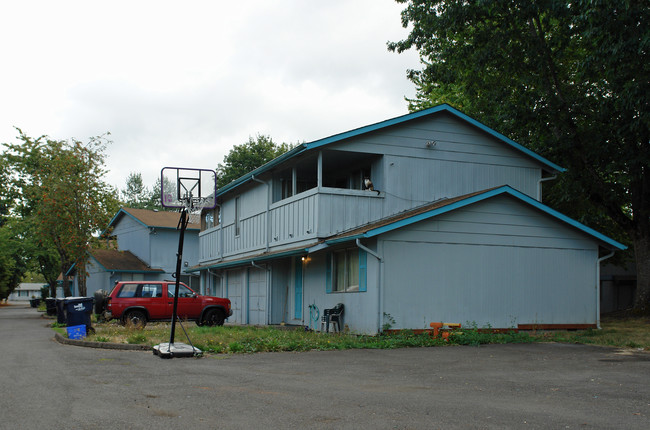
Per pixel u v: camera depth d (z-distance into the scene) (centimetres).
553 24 2338
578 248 1892
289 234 2133
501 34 2230
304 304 2150
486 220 1781
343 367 1097
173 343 1313
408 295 1673
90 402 748
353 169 2212
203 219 3578
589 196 2311
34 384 891
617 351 1371
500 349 1418
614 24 1748
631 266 3206
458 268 1736
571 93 2311
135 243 4328
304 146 1873
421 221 1708
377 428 611
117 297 2102
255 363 1154
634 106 1864
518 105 2297
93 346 1495
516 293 1797
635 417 665
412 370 1059
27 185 3681
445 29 2305
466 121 2067
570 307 1861
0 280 6756
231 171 5794
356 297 1759
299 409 704
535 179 2184
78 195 3167
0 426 622
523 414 679
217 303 2219
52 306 3409
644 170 2219
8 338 1875
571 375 999
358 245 1631
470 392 828
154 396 787
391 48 2475
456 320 1719
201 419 652
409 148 2006
